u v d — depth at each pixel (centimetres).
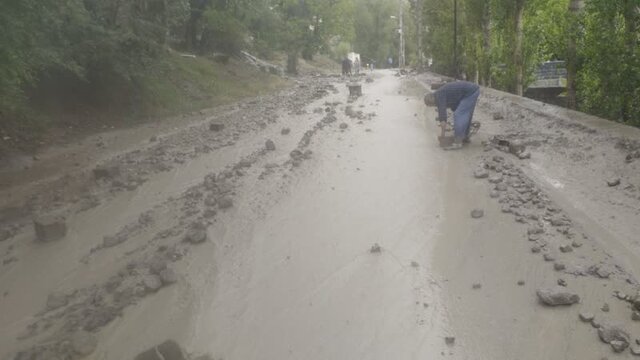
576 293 469
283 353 429
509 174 811
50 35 1206
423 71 4147
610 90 1062
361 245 609
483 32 2170
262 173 905
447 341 423
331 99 1994
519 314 450
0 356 468
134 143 1271
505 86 1834
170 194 859
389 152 1012
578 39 1288
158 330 479
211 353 438
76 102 1470
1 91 954
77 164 1084
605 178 738
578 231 588
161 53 1695
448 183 802
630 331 413
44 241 712
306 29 4125
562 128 1041
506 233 606
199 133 1358
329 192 798
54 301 551
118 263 621
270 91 2533
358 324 458
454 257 562
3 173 1017
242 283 545
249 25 3172
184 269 585
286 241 634
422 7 4081
